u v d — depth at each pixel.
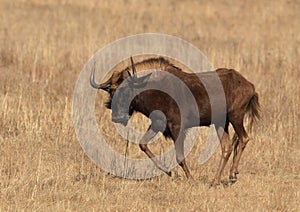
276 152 44.94
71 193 36.34
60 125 48.72
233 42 82.19
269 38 87.94
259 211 34.50
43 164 41.00
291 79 62.81
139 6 117.06
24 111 48.81
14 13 104.75
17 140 45.53
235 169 40.19
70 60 69.56
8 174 39.06
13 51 71.62
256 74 65.62
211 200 35.91
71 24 93.25
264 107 53.69
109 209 34.00
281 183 40.06
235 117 40.34
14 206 34.06
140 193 37.47
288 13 111.69
